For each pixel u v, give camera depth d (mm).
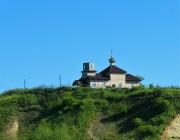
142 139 112500
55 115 124625
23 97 132625
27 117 126500
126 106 124438
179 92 125438
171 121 116750
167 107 119688
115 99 127562
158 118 117312
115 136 115625
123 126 118375
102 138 115625
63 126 119250
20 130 122438
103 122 120938
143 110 121562
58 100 130250
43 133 117938
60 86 136375
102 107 125438
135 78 160125
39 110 128375
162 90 125812
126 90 133500
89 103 125812
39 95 134375
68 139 115062
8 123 125000
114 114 123000
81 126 119688
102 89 134375
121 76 158250
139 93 127062
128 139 113500
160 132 113312
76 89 134625
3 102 131625
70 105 126375
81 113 122938
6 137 120375
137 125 116938
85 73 157000
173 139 111562
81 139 115625
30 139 117938
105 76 157750
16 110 129000
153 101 122188
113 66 159625
